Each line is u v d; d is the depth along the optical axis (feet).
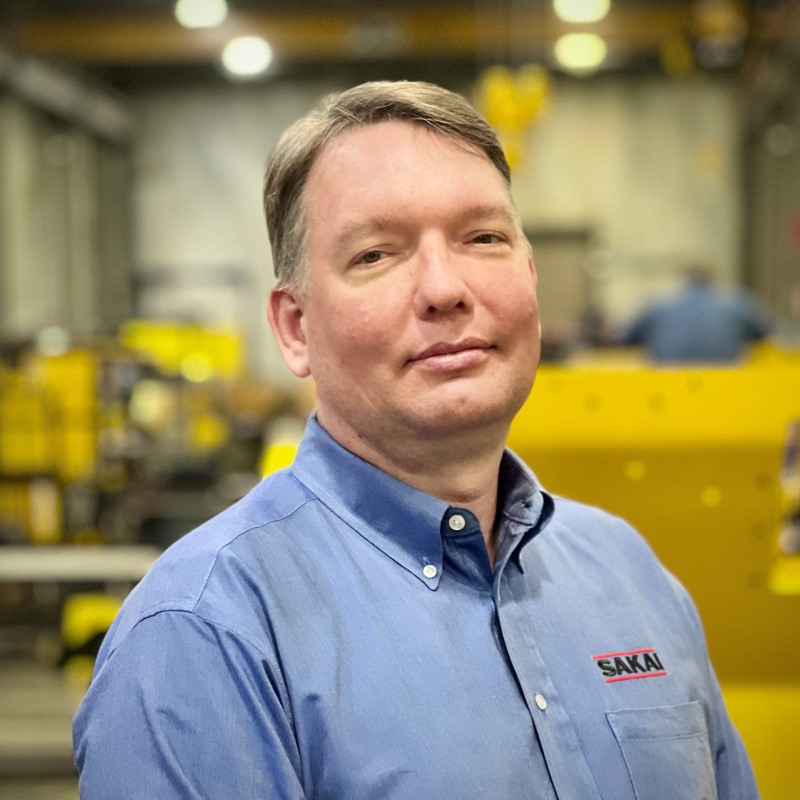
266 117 44.73
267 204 3.39
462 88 42.45
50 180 38.73
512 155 12.00
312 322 3.17
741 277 43.39
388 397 2.98
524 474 3.29
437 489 3.16
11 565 8.57
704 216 43.47
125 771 2.55
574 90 43.62
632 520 5.66
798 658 5.76
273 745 2.60
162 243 45.42
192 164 45.11
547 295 43.42
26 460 12.53
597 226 43.80
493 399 2.99
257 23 35.65
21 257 35.29
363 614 2.89
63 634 8.74
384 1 35.24
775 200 38.42
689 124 43.24
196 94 44.91
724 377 5.50
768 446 5.53
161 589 2.76
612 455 5.59
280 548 2.93
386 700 2.76
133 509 12.28
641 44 35.53
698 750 3.19
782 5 29.19
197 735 2.57
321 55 38.45
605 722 3.08
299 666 2.73
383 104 3.12
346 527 3.06
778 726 5.69
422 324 2.95
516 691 2.94
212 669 2.62
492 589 3.10
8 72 33.09
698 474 5.60
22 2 33.12
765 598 5.74
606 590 3.45
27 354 13.34
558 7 33.12
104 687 2.66
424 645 2.89
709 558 5.71
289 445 5.07
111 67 43.96
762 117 39.86
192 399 16.63
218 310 45.14
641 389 5.52
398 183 3.01
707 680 3.53
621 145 43.60
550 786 2.85
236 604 2.73
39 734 9.14
